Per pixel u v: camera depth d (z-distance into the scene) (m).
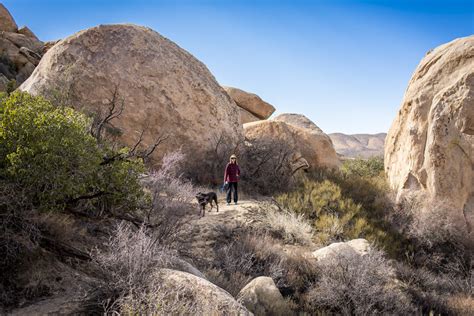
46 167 4.50
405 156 12.55
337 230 9.40
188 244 7.11
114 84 12.68
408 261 9.39
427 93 12.03
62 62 12.64
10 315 3.47
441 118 11.03
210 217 9.00
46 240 4.43
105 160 5.71
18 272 3.99
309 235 8.94
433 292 7.41
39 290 3.88
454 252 9.93
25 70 24.75
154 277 3.88
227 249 6.92
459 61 11.70
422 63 13.42
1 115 4.60
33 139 4.65
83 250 4.75
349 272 6.29
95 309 3.70
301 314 5.33
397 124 13.97
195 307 3.50
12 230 4.16
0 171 4.38
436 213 10.39
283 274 6.55
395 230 10.74
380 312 5.87
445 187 10.80
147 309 3.39
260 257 7.01
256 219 9.28
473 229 10.36
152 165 12.31
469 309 6.67
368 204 12.16
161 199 6.79
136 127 12.63
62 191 4.69
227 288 5.52
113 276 3.87
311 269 6.83
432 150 11.03
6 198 4.17
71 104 11.12
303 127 21.36
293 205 10.50
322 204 10.66
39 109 5.08
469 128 10.76
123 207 5.96
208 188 12.24
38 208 4.55
